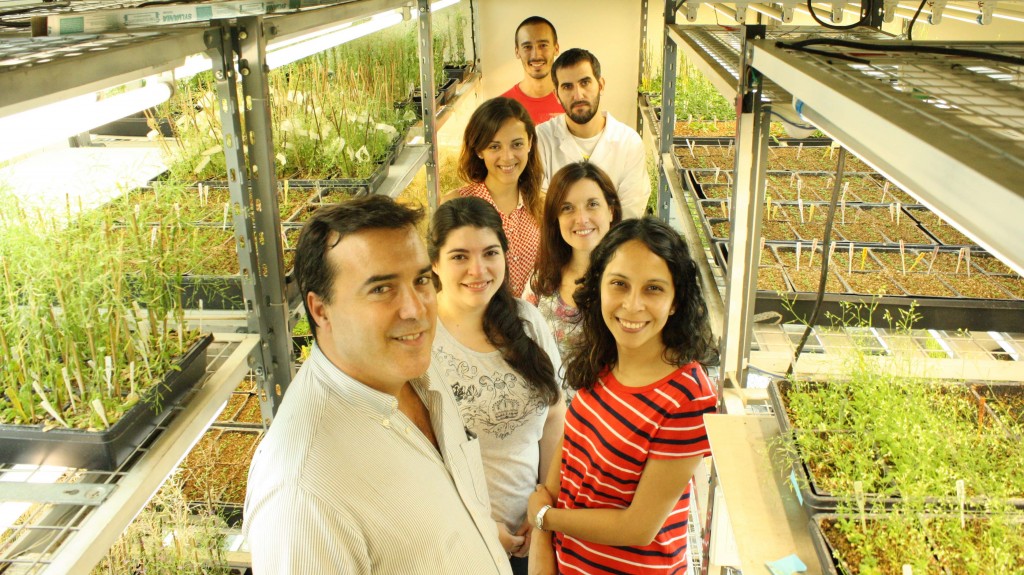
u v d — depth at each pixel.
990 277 2.29
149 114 2.68
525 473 2.04
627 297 1.54
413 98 4.11
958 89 0.84
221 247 2.03
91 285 1.42
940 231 2.69
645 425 1.58
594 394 1.71
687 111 4.26
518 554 2.02
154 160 2.64
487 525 1.43
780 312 2.16
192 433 1.49
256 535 1.12
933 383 1.51
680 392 1.56
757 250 1.62
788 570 1.14
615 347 1.68
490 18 5.63
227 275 1.92
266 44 1.63
